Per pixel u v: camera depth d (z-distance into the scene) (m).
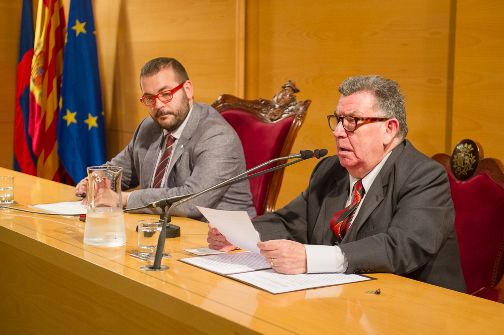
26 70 5.48
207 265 1.91
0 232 2.32
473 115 3.16
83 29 5.23
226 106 3.28
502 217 2.18
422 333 1.42
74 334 2.06
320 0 3.85
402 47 3.51
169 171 2.99
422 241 1.96
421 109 3.45
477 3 3.11
